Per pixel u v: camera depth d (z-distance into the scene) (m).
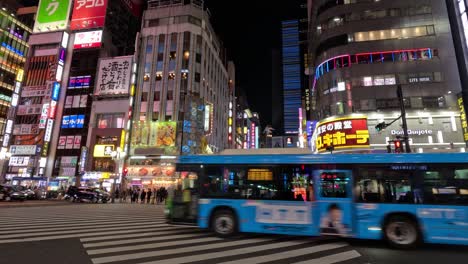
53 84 49.16
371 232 8.34
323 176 9.05
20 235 9.01
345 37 35.38
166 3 52.31
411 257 6.95
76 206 23.42
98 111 47.09
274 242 8.62
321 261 6.30
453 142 29.22
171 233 10.02
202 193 9.92
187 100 43.41
